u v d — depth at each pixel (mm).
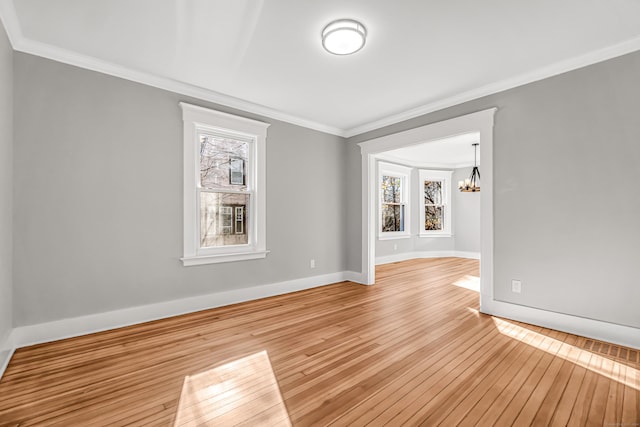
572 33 2211
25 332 2311
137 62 2656
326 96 3406
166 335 2545
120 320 2738
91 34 2240
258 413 1531
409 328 2713
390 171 6875
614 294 2379
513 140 2920
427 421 1466
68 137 2508
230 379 1856
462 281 4766
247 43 2352
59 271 2463
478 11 1967
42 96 2395
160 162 2986
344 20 2051
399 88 3178
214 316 3049
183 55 2533
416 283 4621
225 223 3514
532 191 2801
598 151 2451
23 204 2314
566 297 2609
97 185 2643
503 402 1619
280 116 3957
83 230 2572
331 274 4594
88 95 2600
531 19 2053
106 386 1774
